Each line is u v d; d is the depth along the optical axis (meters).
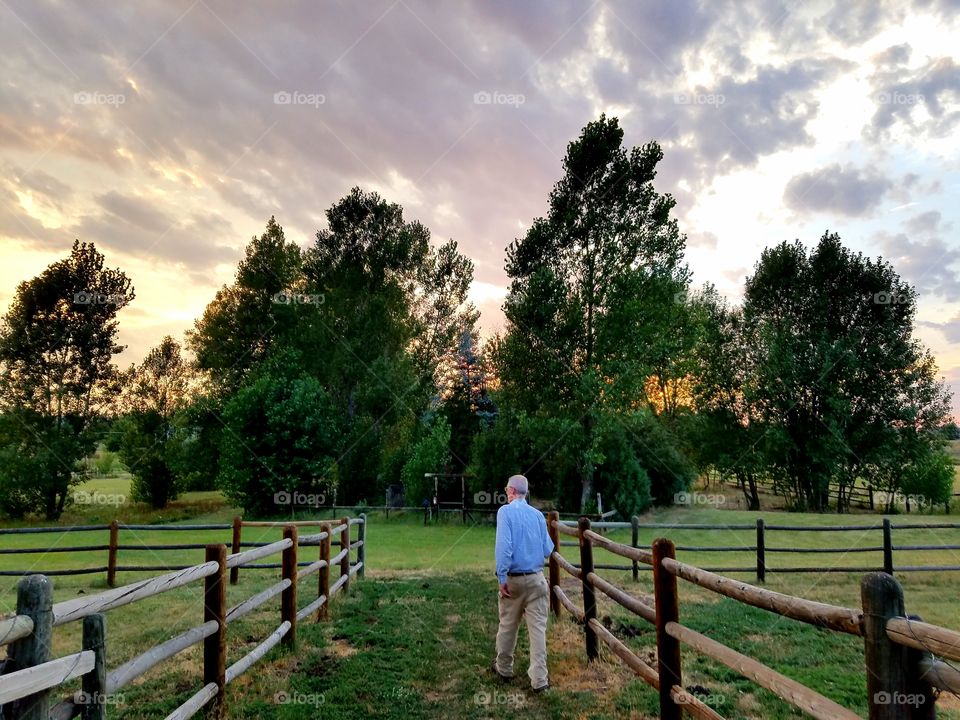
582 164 25.62
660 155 25.45
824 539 17.33
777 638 6.71
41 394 33.25
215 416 34.28
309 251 39.50
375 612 7.98
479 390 36.91
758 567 10.90
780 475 34.72
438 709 4.86
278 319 41.03
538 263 26.50
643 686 5.24
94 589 10.18
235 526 10.45
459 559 14.34
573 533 6.78
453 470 27.86
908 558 14.49
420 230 40.41
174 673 5.46
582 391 23.55
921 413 33.06
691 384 39.69
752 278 37.78
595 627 5.77
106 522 29.77
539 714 4.75
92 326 33.91
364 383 35.91
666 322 25.16
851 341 33.34
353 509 27.61
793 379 33.38
